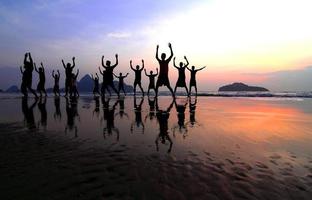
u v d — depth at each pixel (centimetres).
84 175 396
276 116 1092
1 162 455
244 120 977
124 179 382
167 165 445
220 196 332
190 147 569
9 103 1753
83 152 520
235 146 580
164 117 1049
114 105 1597
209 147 571
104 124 869
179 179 383
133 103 1759
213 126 841
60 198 324
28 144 582
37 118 1003
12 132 719
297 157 502
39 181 373
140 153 517
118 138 652
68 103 1761
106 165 441
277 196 335
